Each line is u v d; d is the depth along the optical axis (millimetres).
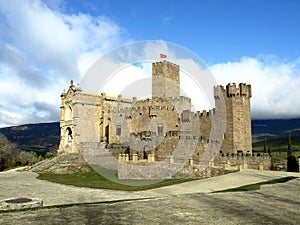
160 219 17594
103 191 36531
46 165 83000
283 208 21250
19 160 118875
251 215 18812
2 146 116188
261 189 31500
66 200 30344
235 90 82250
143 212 19453
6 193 36469
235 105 81875
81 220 17188
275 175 45094
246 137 82938
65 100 106500
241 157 67875
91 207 21125
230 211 19953
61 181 51500
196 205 22031
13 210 20125
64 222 16688
